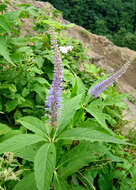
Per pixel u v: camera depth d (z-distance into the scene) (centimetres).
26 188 36
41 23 90
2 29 56
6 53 46
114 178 54
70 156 40
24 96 61
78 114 47
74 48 105
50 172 30
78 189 43
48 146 33
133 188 50
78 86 50
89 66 100
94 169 50
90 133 33
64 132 35
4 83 59
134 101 129
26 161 48
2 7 65
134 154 60
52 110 36
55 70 36
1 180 36
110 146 56
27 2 145
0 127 45
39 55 77
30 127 37
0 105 57
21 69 64
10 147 31
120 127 72
